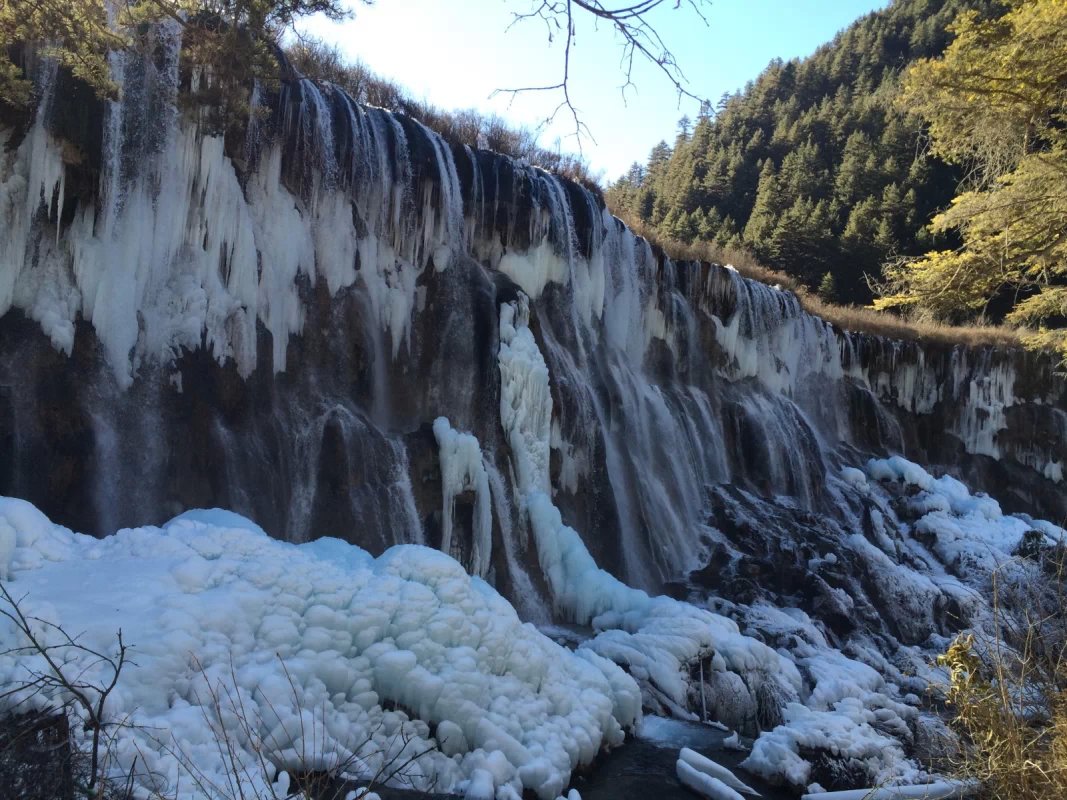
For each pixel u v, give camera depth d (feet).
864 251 169.48
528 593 39.93
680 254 73.67
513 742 21.90
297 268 38.93
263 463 34.55
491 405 43.11
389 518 36.94
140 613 18.60
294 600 21.17
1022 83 48.29
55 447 29.45
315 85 41.09
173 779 16.01
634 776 24.88
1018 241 51.83
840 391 80.23
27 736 14.44
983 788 22.02
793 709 31.65
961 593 56.03
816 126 214.48
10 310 30.12
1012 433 87.97
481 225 48.29
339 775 18.83
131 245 32.50
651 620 34.71
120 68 32.32
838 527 61.72
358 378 40.45
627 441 53.01
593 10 17.49
